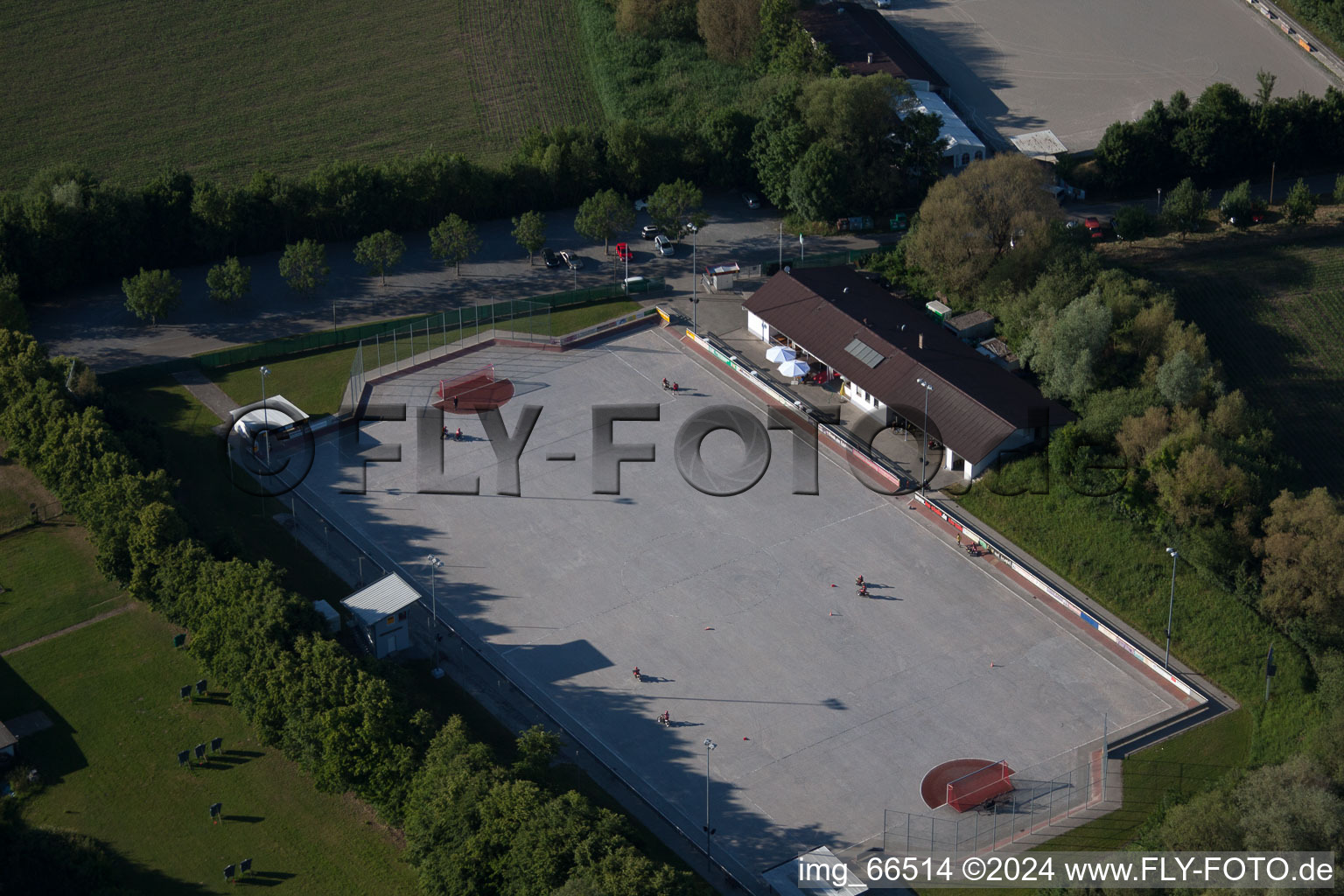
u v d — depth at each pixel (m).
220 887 115.94
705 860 119.94
